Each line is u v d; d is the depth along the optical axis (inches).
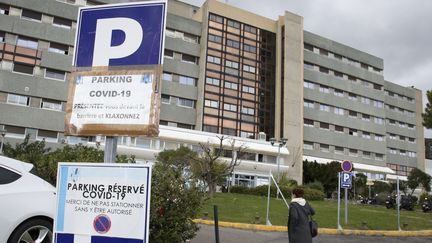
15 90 1717.5
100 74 198.8
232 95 2260.1
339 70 2773.1
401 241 561.9
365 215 791.1
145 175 166.2
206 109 2159.2
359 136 2827.3
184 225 276.1
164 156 1198.9
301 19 2529.5
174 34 2226.9
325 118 2635.3
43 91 1763.0
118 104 193.9
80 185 173.3
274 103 2402.8
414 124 3415.4
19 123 1699.1
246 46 2380.7
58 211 173.9
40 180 248.1
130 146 1681.8
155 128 187.6
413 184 2573.8
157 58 193.2
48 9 1834.4
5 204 221.1
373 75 3004.4
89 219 170.1
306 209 294.5
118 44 199.3
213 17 2305.6
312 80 2608.3
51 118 1760.6
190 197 279.3
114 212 167.3
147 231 162.4
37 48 1792.6
